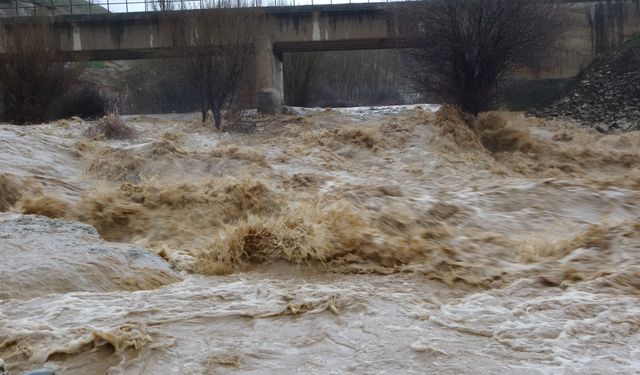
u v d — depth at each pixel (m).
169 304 6.56
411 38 24.16
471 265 8.06
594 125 29.31
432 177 17.42
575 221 11.55
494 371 5.01
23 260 7.34
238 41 24.08
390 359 5.26
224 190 12.37
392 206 11.26
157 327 5.91
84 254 7.73
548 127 27.38
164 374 5.05
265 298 6.78
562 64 32.97
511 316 6.20
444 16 23.38
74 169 16.06
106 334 5.48
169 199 12.14
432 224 10.61
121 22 29.88
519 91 33.00
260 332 5.85
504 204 12.10
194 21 24.28
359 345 5.55
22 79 26.44
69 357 5.33
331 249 8.28
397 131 21.42
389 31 27.55
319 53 37.88
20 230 8.67
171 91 36.66
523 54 23.66
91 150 17.47
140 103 37.25
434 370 5.05
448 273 7.79
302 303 6.49
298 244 8.33
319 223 8.61
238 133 22.84
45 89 26.97
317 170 17.62
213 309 6.41
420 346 5.46
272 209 12.23
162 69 34.16
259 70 28.61
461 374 4.97
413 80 25.09
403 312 6.31
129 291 7.16
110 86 39.50
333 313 6.25
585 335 5.73
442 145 20.58
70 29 30.08
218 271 8.17
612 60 32.50
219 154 16.09
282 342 5.64
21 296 6.68
